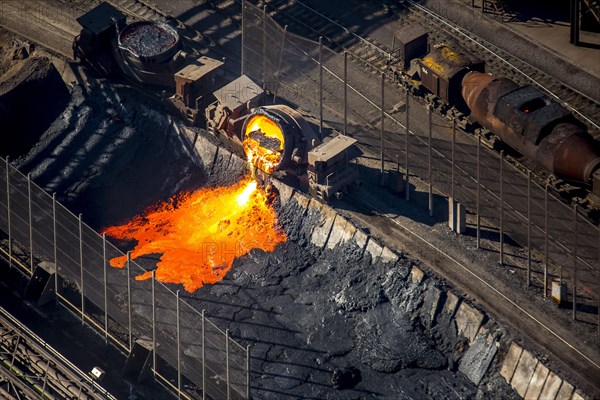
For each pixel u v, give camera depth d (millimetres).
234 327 154375
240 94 172875
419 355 148750
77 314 158750
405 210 163125
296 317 155125
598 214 160250
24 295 160875
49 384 149000
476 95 169750
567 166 160750
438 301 150875
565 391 140125
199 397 148250
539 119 162750
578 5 182750
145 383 150250
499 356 145500
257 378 148500
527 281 152125
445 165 169500
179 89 177000
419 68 177000
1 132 180375
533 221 160500
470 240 158250
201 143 174875
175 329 149500
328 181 163625
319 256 161500
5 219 165000
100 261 155375
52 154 178250
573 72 181750
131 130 179875
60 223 156750
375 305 153875
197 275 161000
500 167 156625
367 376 148000
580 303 149500
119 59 183000
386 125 176375
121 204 171500
